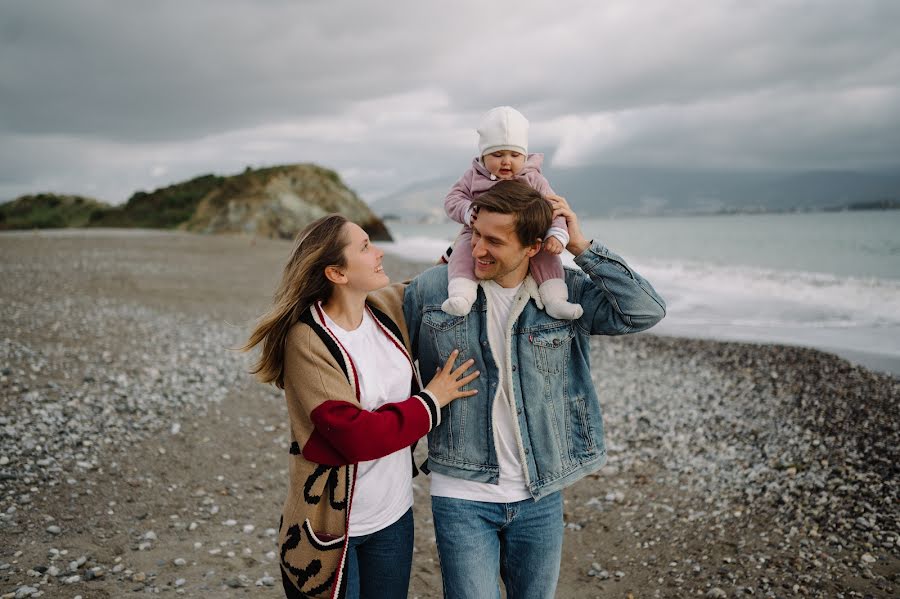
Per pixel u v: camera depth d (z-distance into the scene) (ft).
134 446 18.26
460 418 7.59
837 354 31.04
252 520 14.78
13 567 11.85
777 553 13.12
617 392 26.14
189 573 12.23
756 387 26.35
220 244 98.94
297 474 7.16
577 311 7.40
